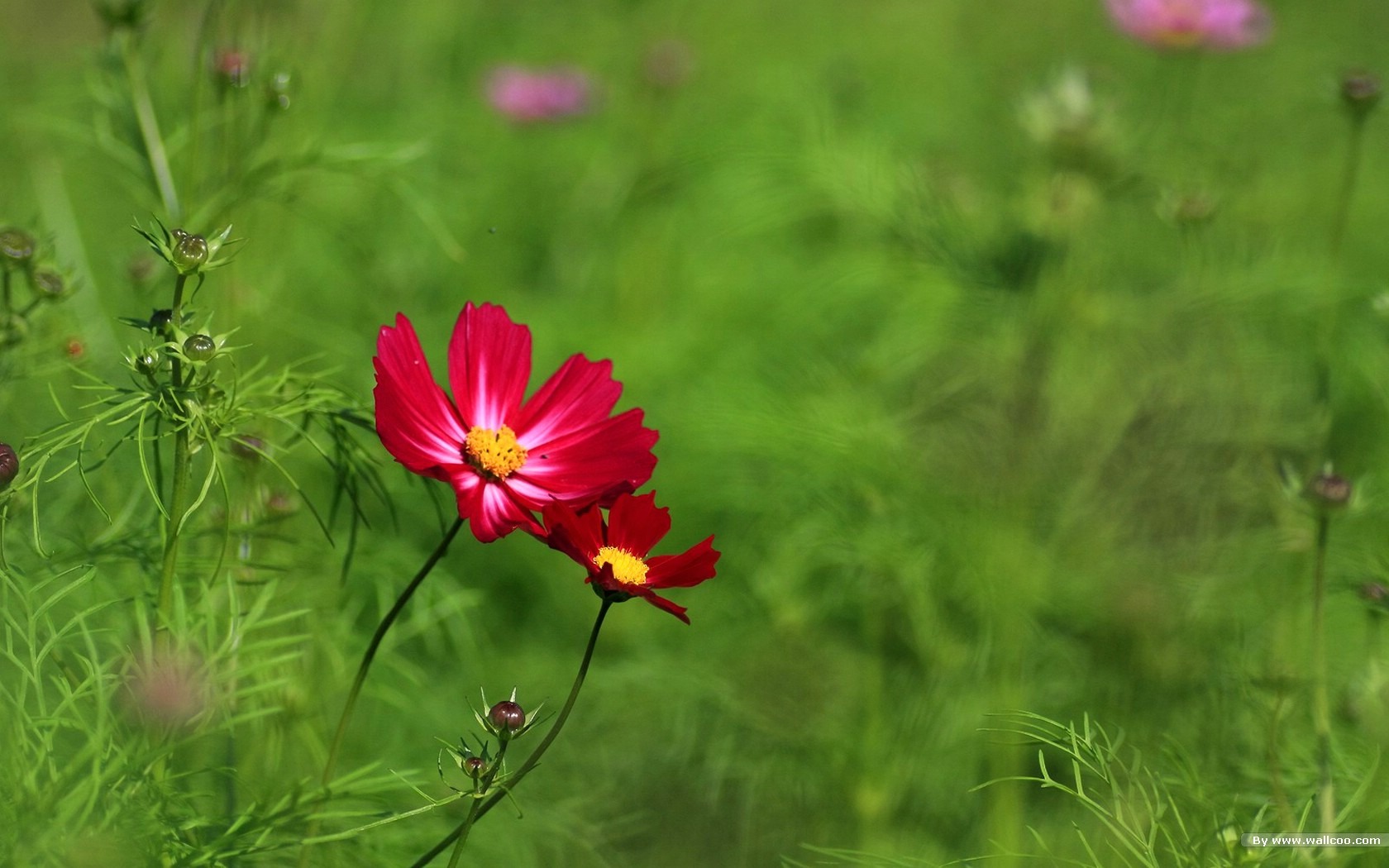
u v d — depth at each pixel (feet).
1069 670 5.40
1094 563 5.60
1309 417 5.93
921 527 5.40
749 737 5.39
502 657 5.62
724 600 5.97
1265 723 4.78
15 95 6.70
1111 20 7.01
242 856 4.43
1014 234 5.56
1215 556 5.55
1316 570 4.62
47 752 4.28
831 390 5.98
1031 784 5.32
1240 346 5.96
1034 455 5.76
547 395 4.41
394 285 6.57
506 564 5.99
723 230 6.81
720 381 6.30
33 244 4.52
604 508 4.36
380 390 4.25
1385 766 4.58
